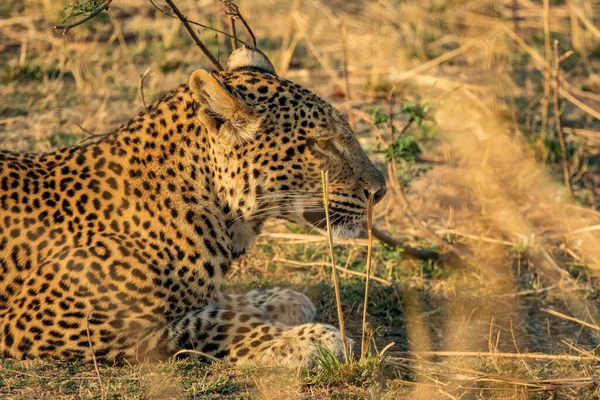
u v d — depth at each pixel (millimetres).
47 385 8195
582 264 12031
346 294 10922
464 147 15258
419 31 20078
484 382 8625
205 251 9094
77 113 16297
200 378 8438
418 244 12625
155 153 9125
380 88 17141
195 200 9070
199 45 10547
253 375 8477
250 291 10516
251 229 9477
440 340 9953
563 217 13438
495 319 10531
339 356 8617
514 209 13383
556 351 9789
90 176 9164
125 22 20141
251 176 9109
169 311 8945
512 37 18688
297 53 19062
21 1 20672
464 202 13781
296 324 9812
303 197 9312
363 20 20594
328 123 9242
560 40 19938
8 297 8883
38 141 15086
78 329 8719
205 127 9039
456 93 16844
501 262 12117
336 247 12508
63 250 8859
